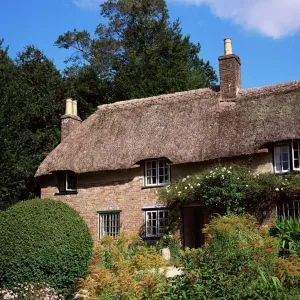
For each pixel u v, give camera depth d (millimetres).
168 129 19766
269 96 19000
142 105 21875
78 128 22734
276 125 17359
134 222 19469
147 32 34969
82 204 20844
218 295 6344
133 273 8453
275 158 17375
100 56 36281
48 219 9680
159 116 20719
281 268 7223
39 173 21500
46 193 21938
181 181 18109
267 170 17297
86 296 8062
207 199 17000
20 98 22625
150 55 32625
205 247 8375
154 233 18984
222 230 10297
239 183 16484
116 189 20156
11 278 9188
